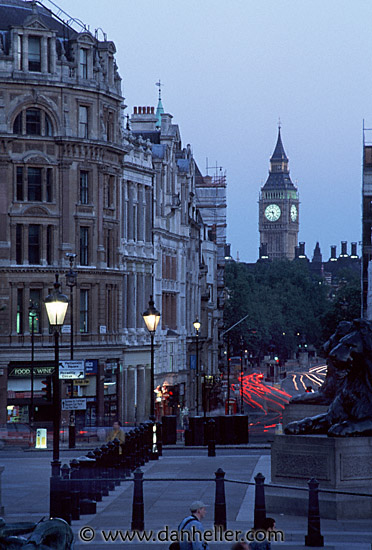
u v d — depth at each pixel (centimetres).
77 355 12656
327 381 6250
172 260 16588
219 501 4234
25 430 10394
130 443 6344
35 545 2973
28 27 12444
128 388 13950
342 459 4438
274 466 4691
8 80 12325
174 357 16262
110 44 13338
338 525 4288
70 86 12656
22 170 12444
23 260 12412
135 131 17025
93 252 12925
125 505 5000
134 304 14250
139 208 14588
